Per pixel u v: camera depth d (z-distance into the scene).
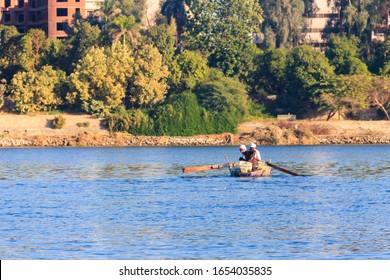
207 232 148.12
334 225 155.00
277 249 134.12
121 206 182.62
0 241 140.38
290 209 176.50
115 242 139.62
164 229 151.50
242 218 164.00
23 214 170.25
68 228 152.62
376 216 165.75
